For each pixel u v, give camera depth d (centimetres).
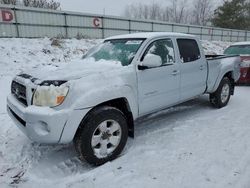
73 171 320
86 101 302
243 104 618
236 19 4694
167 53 430
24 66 1030
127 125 358
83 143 309
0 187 285
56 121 286
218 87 562
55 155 361
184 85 461
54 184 290
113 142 339
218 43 2973
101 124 321
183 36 474
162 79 410
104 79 330
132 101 361
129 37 439
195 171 304
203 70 505
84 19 1997
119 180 291
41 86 301
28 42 1345
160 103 417
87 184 286
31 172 316
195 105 610
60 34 1859
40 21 1748
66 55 1312
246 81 835
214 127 452
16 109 330
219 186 273
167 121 492
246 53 888
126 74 354
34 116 291
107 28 2181
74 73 323
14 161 344
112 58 403
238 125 460
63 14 1862
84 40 1688
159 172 305
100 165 329
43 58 1183
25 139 412
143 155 350
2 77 860
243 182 280
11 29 1612
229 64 585
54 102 291
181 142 389
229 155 343
